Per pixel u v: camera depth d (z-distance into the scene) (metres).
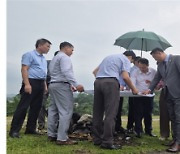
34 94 5.41
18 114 5.25
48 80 6.09
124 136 5.58
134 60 5.70
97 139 4.65
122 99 5.90
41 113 6.43
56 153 4.00
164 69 4.83
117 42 6.78
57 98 4.62
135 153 4.25
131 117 6.12
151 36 6.13
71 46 4.90
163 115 5.52
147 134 6.04
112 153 4.11
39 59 5.47
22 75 5.26
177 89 4.68
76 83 4.55
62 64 4.59
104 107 4.54
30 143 4.65
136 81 5.81
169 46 6.36
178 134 4.59
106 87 4.40
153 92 5.70
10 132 5.28
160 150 4.54
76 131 5.45
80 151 4.16
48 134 4.86
